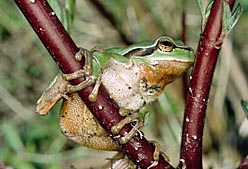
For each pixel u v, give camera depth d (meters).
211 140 0.60
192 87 0.32
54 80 0.34
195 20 0.65
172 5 0.62
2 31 0.75
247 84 0.61
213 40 0.32
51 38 0.32
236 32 0.66
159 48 0.36
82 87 0.32
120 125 0.33
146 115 0.36
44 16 0.32
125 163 0.37
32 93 0.73
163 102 0.59
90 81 0.32
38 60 0.74
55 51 0.32
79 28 0.68
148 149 0.33
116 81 0.36
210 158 0.59
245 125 0.60
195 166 0.33
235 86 0.62
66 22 0.34
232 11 0.32
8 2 0.73
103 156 0.61
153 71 0.36
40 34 0.32
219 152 0.60
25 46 0.74
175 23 0.61
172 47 0.36
